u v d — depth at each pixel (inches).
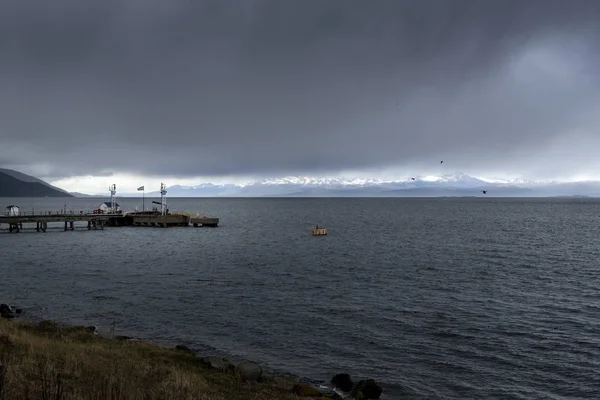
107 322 1379.2
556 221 6314.0
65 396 545.3
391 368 1046.4
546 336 1266.0
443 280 2054.6
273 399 760.3
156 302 1627.7
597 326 1358.3
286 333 1289.4
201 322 1390.3
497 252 3034.0
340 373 992.2
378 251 3100.4
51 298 1683.1
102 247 3267.7
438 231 4744.1
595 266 2453.2
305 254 2942.9
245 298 1695.4
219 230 4820.4
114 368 762.2
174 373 788.6
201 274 2191.2
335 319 1427.2
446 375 1008.9
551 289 1866.4
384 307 1568.7
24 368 670.5
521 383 968.9
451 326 1353.3
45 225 4387.3
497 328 1336.1
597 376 999.0
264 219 7130.9
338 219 7091.5
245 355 1119.0
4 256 2785.4
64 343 928.9
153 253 2955.2
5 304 1496.1
